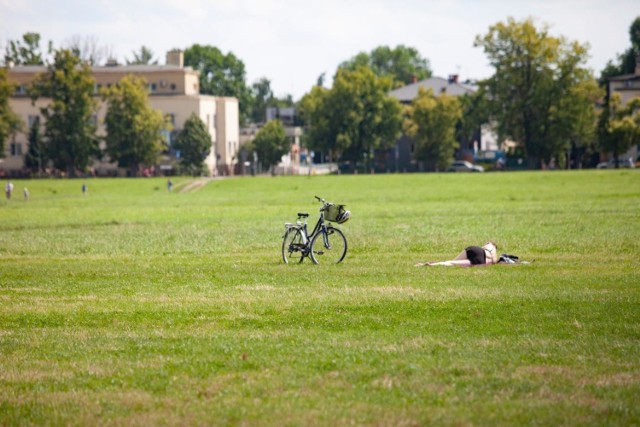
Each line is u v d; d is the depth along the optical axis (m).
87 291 34.09
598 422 16.50
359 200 119.12
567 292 30.86
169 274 39.19
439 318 26.38
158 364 21.33
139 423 16.94
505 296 29.95
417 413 17.12
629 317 26.05
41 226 79.56
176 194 153.62
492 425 16.39
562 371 19.97
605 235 56.06
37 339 24.67
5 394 19.14
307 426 16.52
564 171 188.62
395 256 46.81
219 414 17.33
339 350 22.27
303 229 42.56
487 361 20.92
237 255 49.69
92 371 20.83
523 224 66.88
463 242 53.72
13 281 37.91
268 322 26.34
